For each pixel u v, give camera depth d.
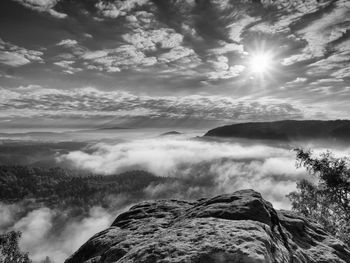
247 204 7.73
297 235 8.76
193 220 6.90
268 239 5.58
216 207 7.98
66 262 8.95
